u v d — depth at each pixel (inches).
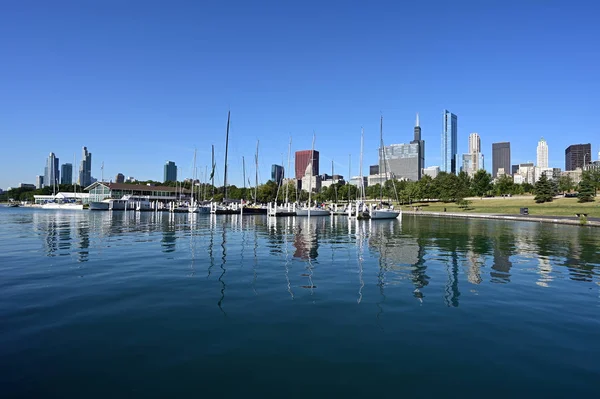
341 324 390.0
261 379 273.4
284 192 5098.4
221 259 798.5
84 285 542.9
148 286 542.0
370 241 1212.5
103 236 1273.4
